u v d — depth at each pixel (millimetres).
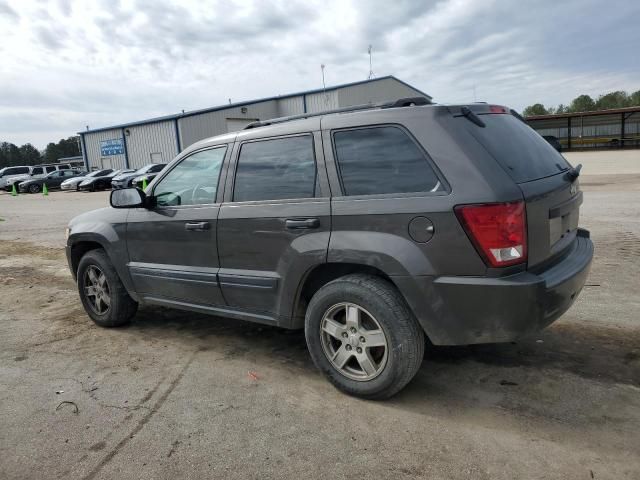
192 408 3311
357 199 3162
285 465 2666
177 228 4137
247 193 3744
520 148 3244
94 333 4879
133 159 41031
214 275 3920
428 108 3055
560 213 3199
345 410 3201
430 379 3551
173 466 2705
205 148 4090
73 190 32812
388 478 2531
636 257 6480
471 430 2910
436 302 2922
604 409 3059
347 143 3277
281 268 3520
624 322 4371
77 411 3342
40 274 7664
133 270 4562
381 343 3139
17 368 4086
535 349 3939
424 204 2902
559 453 2660
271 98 40719
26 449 2930
